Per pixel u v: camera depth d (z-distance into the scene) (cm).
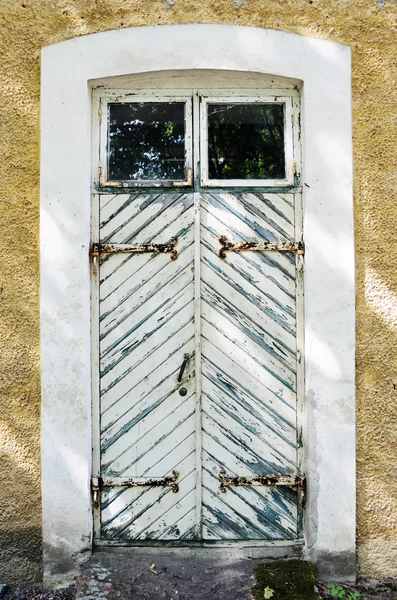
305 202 343
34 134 341
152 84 353
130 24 338
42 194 338
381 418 342
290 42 340
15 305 340
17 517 340
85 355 340
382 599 326
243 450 352
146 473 352
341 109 340
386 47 342
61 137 339
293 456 352
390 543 343
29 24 340
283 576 322
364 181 342
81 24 339
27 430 340
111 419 352
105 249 350
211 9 338
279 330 352
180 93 354
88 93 345
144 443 352
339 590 331
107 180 354
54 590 338
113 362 352
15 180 340
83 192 340
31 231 341
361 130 342
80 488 339
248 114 357
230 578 322
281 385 352
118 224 352
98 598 302
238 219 352
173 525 352
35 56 340
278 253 352
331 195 341
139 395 352
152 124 356
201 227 353
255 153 356
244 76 348
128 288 352
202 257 353
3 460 340
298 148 353
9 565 340
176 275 352
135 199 352
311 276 341
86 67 339
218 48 337
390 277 342
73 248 339
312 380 340
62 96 338
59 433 338
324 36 341
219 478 352
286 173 353
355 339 341
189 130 355
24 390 340
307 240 342
